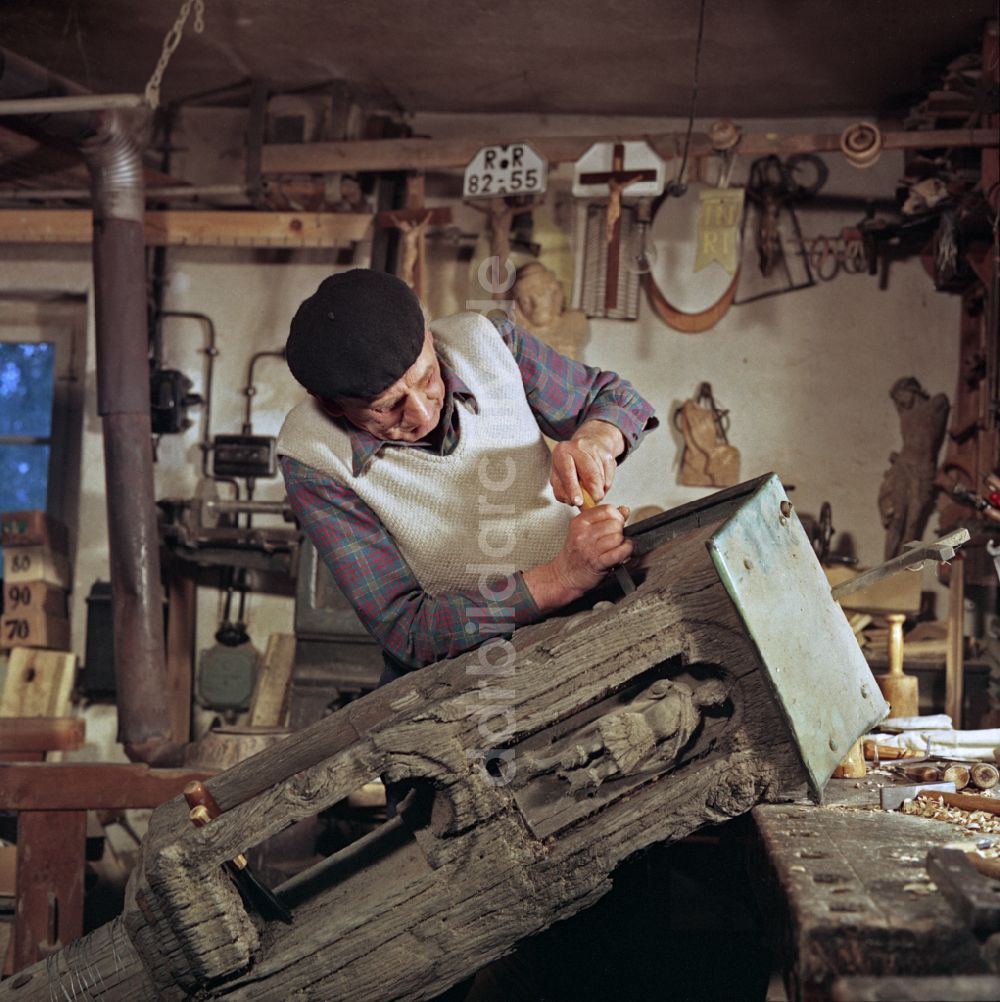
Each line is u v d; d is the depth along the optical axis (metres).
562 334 4.68
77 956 1.72
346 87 4.77
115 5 4.12
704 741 1.63
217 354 4.98
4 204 5.02
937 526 4.64
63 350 5.12
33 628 4.68
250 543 4.59
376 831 1.96
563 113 4.98
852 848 1.39
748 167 4.80
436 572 1.85
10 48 4.52
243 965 1.56
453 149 4.57
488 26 4.20
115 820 4.61
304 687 4.00
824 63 4.40
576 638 1.56
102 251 4.12
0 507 5.11
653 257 4.75
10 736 3.90
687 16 4.05
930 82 4.43
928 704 3.84
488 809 1.56
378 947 1.58
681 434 4.78
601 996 2.43
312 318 1.64
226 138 5.03
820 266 4.77
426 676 1.75
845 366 4.76
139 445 4.12
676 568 1.64
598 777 1.54
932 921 1.11
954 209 4.19
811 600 1.63
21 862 3.29
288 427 1.88
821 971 1.10
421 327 1.68
